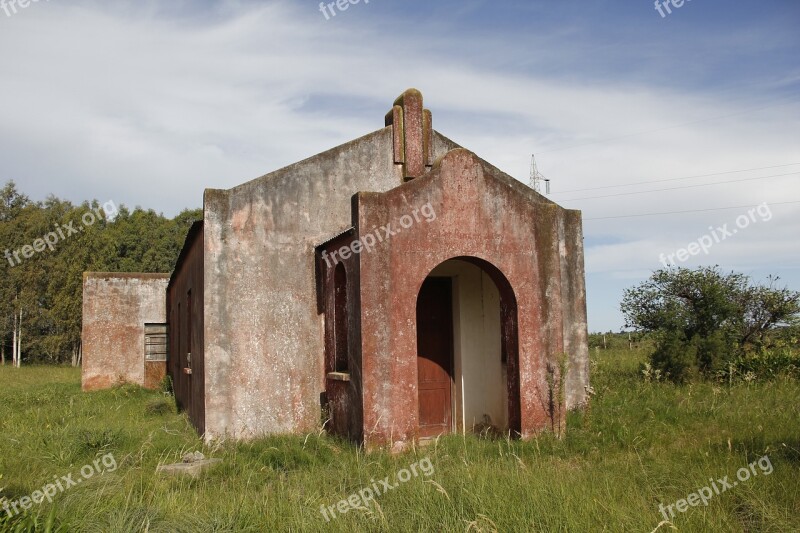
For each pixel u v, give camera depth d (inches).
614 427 400.2
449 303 474.0
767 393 502.0
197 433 440.1
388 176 463.5
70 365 1521.9
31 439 398.6
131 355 821.2
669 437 374.3
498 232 397.1
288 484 294.8
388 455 342.0
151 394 731.4
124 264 1584.6
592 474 282.8
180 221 1736.0
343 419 389.7
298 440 383.6
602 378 612.7
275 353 421.4
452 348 469.4
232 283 416.2
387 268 370.3
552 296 406.3
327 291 427.5
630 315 692.1
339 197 448.1
